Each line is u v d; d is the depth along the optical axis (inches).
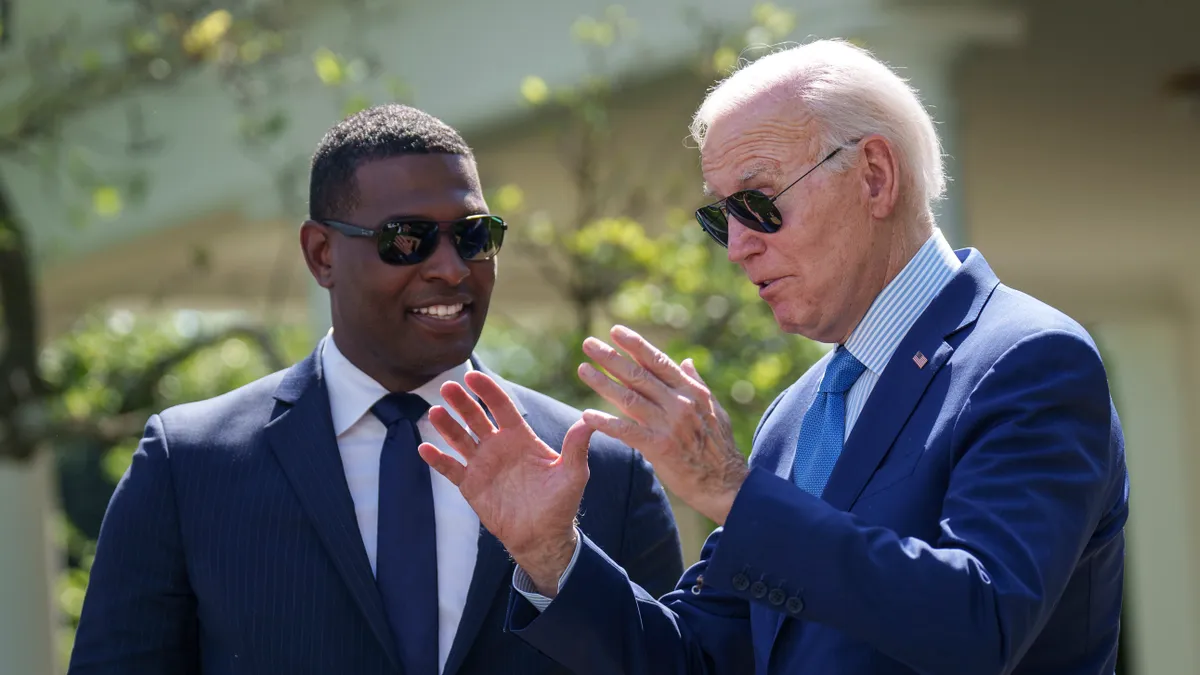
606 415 80.0
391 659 103.6
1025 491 77.6
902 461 85.1
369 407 112.3
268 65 260.7
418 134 113.3
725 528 78.0
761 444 100.9
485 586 105.9
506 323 320.8
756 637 91.1
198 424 112.4
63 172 291.0
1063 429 79.6
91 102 274.8
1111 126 267.1
